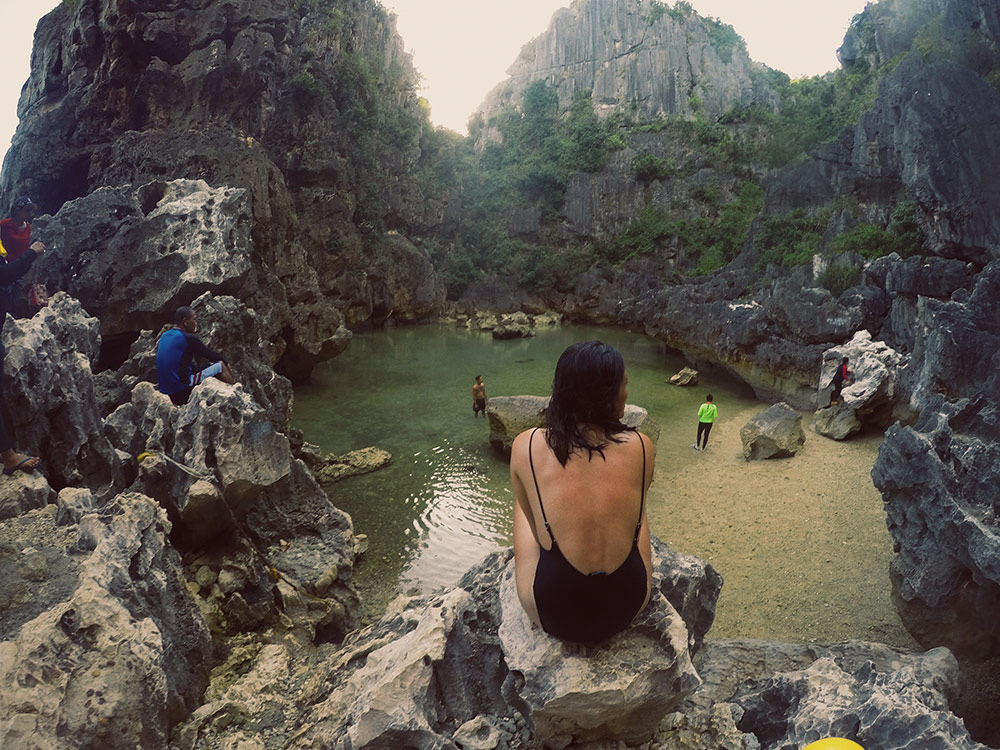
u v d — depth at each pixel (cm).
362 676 436
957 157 2612
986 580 842
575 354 321
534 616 343
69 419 829
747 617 1183
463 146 5941
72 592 486
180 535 843
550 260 5456
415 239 5200
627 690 329
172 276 1891
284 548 1034
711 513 1605
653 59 5959
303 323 2748
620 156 5647
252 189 2611
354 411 2512
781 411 1998
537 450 328
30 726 371
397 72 5044
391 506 1641
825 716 420
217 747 506
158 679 441
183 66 3238
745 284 3572
